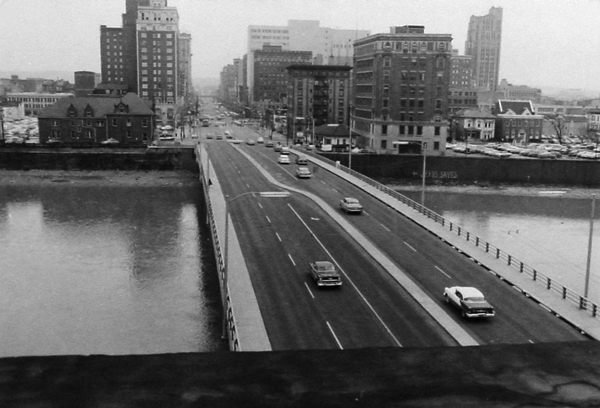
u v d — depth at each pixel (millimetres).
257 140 160375
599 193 110438
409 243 54062
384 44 137125
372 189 80062
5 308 45156
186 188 105375
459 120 199625
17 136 175375
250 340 32062
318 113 180000
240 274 43906
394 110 138500
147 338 39281
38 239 67188
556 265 59875
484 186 118625
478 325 35031
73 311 44531
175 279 52188
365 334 33250
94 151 127812
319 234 56500
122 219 78062
